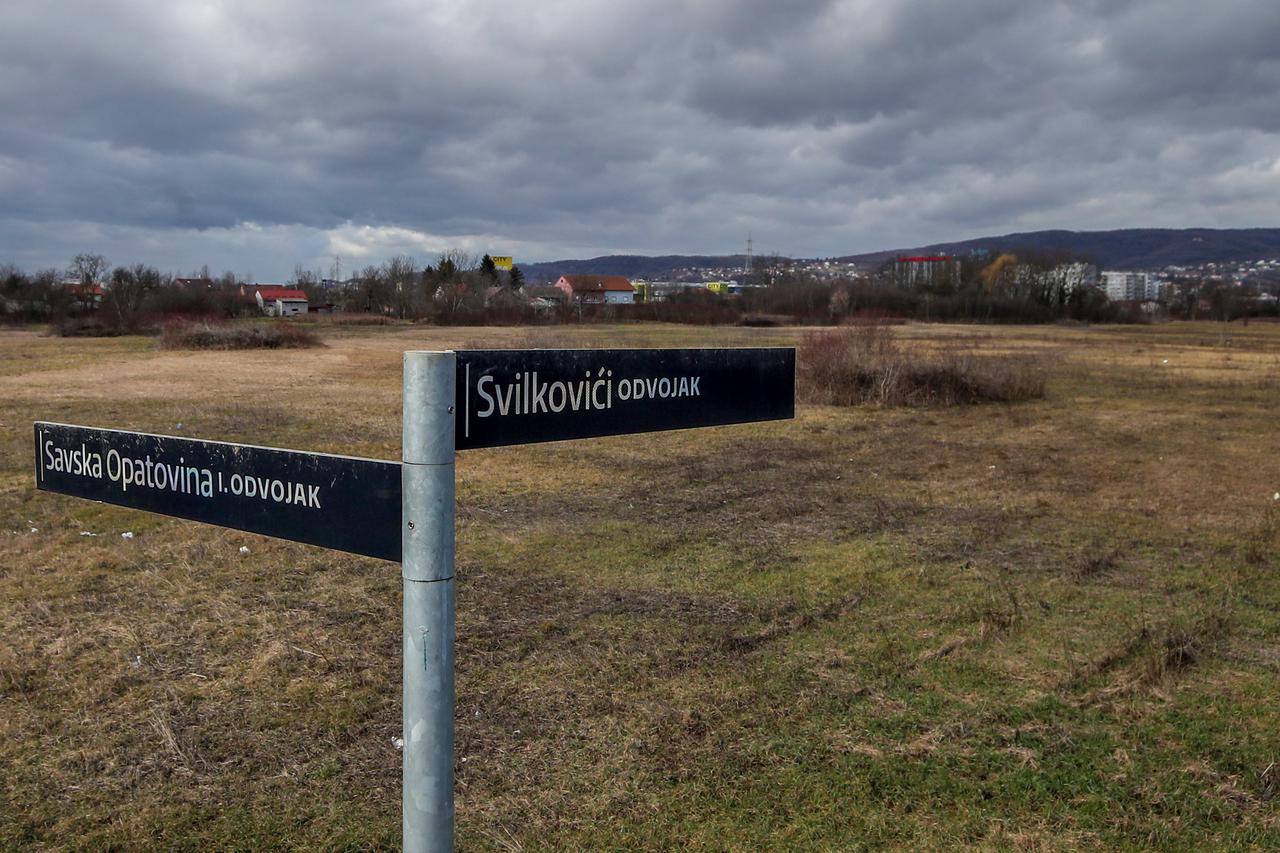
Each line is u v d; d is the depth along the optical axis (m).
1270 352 37.25
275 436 13.07
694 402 2.05
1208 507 9.08
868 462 11.88
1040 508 9.02
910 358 20.28
